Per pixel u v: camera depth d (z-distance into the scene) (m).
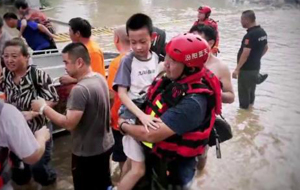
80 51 3.12
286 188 4.02
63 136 5.09
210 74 2.41
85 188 3.43
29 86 3.44
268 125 5.70
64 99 4.49
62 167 4.44
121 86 3.06
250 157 4.75
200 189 4.01
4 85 3.52
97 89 3.16
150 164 2.73
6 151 2.20
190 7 19.12
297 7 19.34
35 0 16.81
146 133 2.39
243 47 6.14
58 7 18.12
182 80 2.36
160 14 16.69
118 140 3.76
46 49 7.02
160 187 2.65
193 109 2.29
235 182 4.17
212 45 3.84
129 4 19.61
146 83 3.10
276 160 4.66
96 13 16.56
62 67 5.54
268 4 20.33
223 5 20.11
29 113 3.36
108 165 3.48
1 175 2.20
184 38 2.29
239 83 6.26
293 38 11.62
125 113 2.69
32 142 2.25
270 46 10.52
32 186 4.00
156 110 2.44
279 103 6.54
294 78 7.71
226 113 6.16
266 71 8.16
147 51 3.14
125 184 2.77
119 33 3.72
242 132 5.46
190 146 2.42
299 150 4.91
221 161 4.64
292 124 5.71
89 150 3.26
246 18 6.19
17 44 3.34
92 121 3.19
